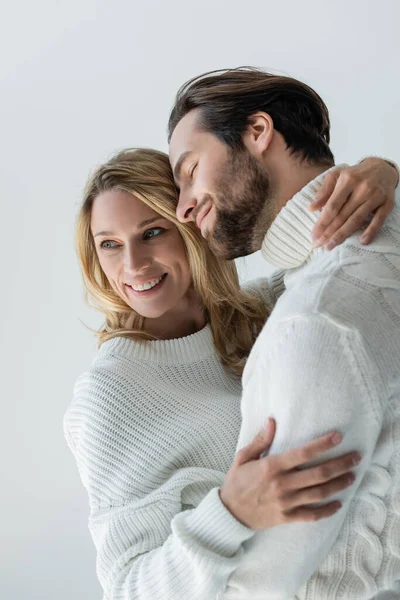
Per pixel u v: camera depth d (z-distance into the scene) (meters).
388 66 2.30
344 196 1.08
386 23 2.28
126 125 2.34
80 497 2.42
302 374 0.96
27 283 2.38
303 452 0.93
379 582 1.08
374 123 2.34
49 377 2.40
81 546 2.44
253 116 1.17
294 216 1.12
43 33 2.32
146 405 1.40
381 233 1.07
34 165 2.35
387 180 1.11
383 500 1.04
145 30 2.31
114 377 1.41
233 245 1.24
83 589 2.45
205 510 1.04
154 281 1.47
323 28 2.30
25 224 2.36
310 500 0.95
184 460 1.39
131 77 2.33
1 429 2.41
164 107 2.34
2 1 2.31
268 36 2.32
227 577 1.05
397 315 1.00
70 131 2.34
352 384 0.95
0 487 2.43
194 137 1.21
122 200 1.44
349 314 0.97
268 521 0.98
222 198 1.21
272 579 1.02
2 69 2.33
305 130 1.19
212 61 2.32
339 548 1.07
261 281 1.71
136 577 1.18
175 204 1.46
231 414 1.42
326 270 1.04
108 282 1.58
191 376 1.48
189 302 1.56
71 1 2.30
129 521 1.31
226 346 1.56
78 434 1.41
